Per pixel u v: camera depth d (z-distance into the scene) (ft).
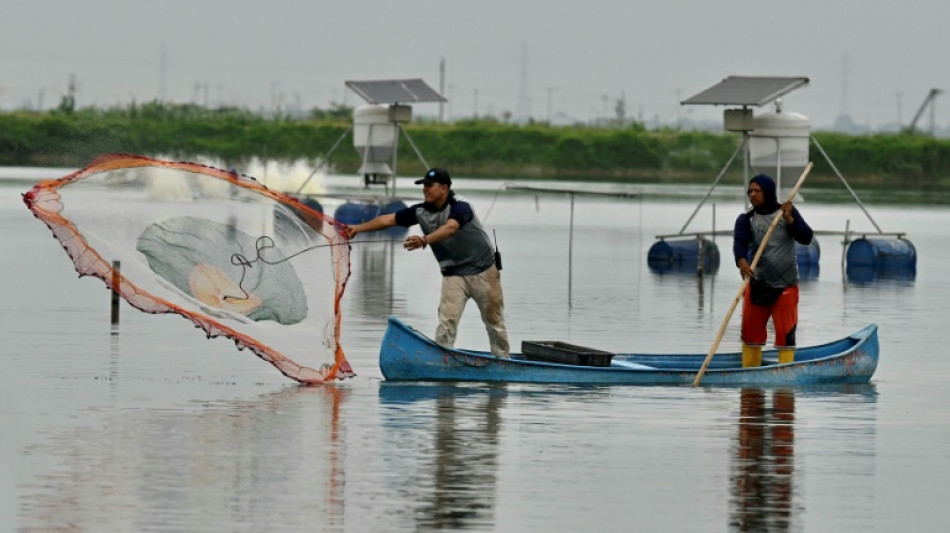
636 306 207.00
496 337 136.15
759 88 268.82
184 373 137.90
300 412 119.03
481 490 95.14
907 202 556.10
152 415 116.98
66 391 127.44
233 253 137.39
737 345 166.81
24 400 122.93
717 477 99.96
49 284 212.43
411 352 133.18
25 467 98.94
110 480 95.81
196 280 135.64
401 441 108.58
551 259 285.43
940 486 98.58
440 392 129.08
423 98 348.38
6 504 89.81
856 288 241.14
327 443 107.65
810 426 117.70
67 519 86.94
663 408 123.95
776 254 137.08
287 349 132.46
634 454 106.22
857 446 110.63
